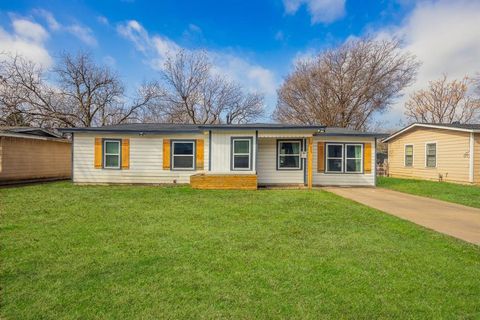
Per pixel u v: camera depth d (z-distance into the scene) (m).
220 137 12.02
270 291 2.82
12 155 13.49
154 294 2.73
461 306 2.57
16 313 2.40
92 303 2.57
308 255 3.81
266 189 11.32
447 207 7.52
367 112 28.22
